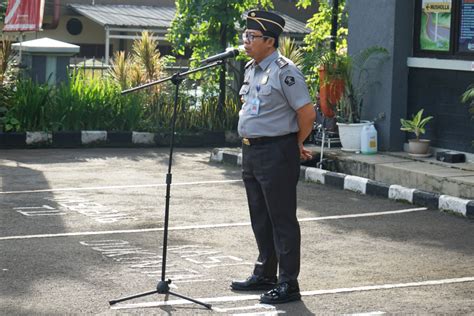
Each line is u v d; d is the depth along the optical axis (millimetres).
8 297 9070
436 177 14664
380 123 17344
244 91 9336
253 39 9102
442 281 9938
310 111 9062
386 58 17219
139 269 10266
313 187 15805
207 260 10758
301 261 10766
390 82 17141
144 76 22344
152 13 46406
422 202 14188
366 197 14953
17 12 22047
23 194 14805
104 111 21188
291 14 47938
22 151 19891
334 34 19141
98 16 44156
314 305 8969
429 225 12891
